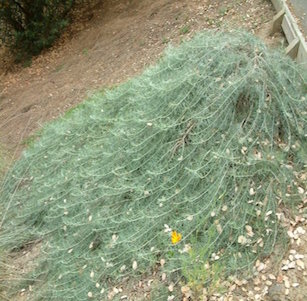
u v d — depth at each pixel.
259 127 3.11
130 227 3.07
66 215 3.58
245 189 2.87
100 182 3.50
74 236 3.33
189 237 2.80
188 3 6.34
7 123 6.39
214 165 2.96
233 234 2.76
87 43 7.39
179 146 3.20
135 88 4.06
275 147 3.09
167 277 2.75
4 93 7.43
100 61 6.60
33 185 4.29
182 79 3.35
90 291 2.93
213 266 2.62
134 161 3.36
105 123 4.17
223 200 2.86
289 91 3.26
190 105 3.25
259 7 5.13
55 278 3.23
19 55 8.19
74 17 8.32
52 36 7.91
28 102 6.67
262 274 2.61
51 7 7.80
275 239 2.71
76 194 3.54
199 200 2.92
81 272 3.08
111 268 2.96
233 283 2.61
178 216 2.94
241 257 2.68
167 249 2.81
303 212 2.82
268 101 3.18
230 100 3.15
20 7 7.67
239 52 3.44
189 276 2.58
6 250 3.72
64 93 6.34
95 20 7.90
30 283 3.36
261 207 2.81
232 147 3.01
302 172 3.03
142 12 7.04
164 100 3.41
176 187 3.06
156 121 3.34
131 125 3.64
